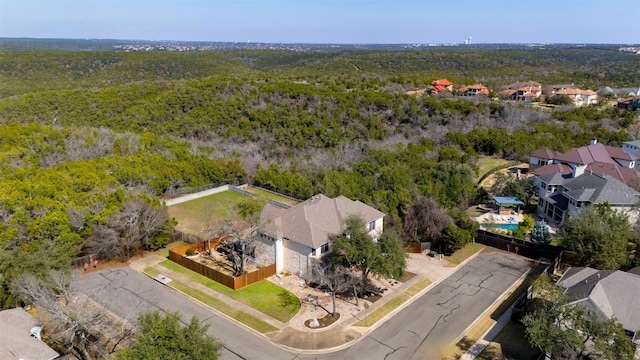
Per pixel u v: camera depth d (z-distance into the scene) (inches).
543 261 1504.7
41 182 1716.3
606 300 992.2
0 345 895.1
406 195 1733.5
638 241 1400.1
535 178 2082.9
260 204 1577.3
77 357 993.5
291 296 1264.8
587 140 2797.7
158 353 748.6
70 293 1148.5
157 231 1578.5
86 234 1465.3
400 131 3075.8
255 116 3058.6
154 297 1267.2
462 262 1504.7
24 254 1177.4
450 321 1155.3
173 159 2343.8
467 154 2637.8
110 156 2218.3
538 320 896.9
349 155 2546.8
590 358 871.1
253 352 1025.5
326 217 1437.0
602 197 1686.8
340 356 1014.4
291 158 2623.0
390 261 1211.9
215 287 1318.9
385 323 1143.6
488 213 1953.7
